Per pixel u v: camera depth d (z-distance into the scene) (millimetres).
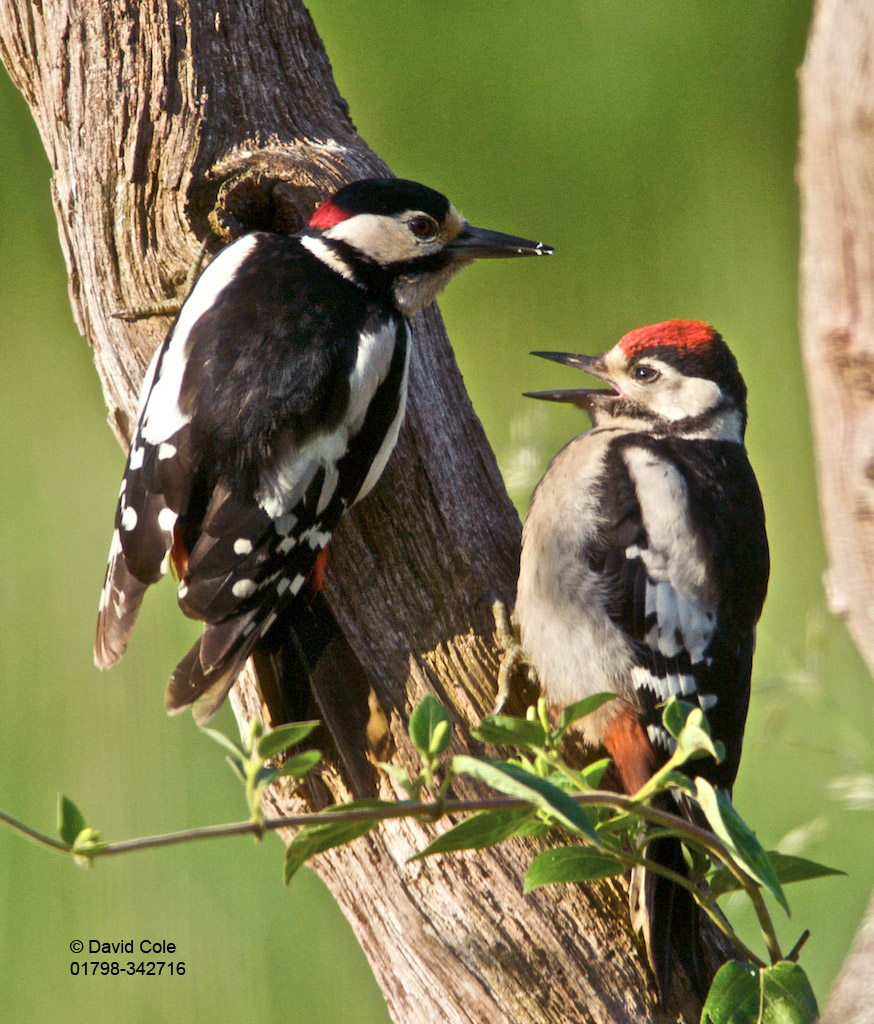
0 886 11047
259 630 6629
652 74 14562
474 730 5160
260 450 6664
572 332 13938
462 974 6855
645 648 7504
